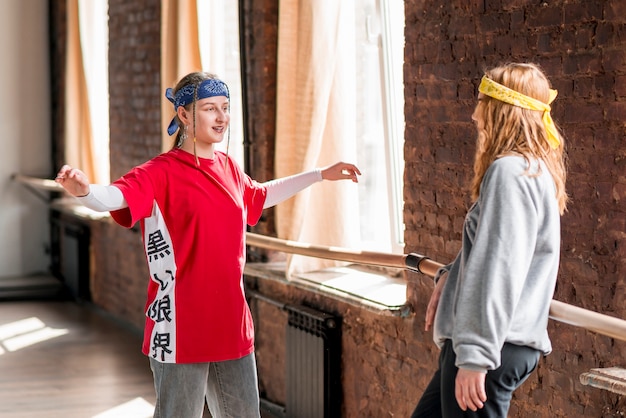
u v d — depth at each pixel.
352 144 5.03
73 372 6.83
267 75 5.62
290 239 4.99
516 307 2.37
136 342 7.88
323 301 5.09
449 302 2.50
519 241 2.30
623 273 3.04
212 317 3.23
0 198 10.73
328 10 4.80
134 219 3.09
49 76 10.80
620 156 3.03
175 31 6.48
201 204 3.19
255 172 5.79
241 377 3.32
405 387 4.39
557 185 2.46
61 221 10.23
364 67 5.20
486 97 2.48
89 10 9.00
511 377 2.39
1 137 10.66
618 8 3.00
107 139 9.18
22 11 10.66
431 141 4.07
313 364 5.02
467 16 3.77
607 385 2.90
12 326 8.55
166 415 3.26
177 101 3.24
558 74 3.25
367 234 5.31
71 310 9.34
